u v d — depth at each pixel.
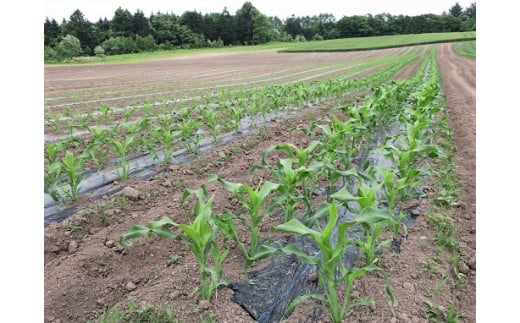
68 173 4.41
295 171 3.45
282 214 4.13
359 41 65.56
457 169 5.38
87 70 28.89
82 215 4.07
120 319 2.68
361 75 21.73
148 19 65.56
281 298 2.95
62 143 4.66
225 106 8.24
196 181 5.09
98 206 4.24
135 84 18.45
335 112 9.67
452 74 19.33
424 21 77.19
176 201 4.46
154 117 8.92
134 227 2.72
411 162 4.54
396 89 8.78
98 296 2.97
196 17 71.25
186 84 18.45
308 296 2.52
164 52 57.69
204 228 2.64
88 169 5.53
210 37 71.94
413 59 31.11
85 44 54.47
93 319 2.77
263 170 5.43
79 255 3.36
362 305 2.74
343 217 4.21
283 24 98.31
